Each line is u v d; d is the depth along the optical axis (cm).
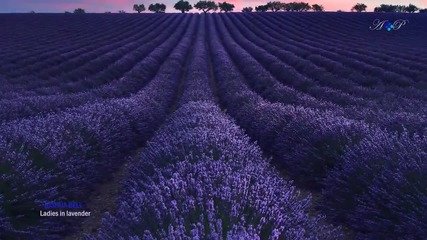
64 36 4119
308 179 690
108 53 2783
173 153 594
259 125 974
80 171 629
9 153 534
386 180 486
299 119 829
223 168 484
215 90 1948
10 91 1536
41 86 1814
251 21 6053
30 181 505
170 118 1078
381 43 3706
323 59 2488
